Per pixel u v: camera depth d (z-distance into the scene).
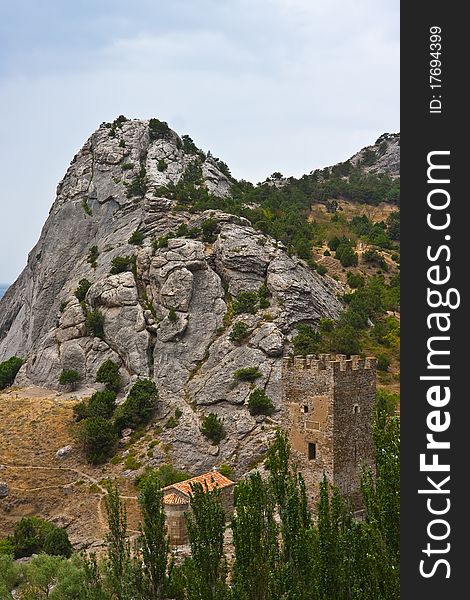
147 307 116.50
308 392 44.94
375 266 158.00
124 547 39.00
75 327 121.38
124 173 173.38
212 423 87.31
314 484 44.09
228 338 104.19
